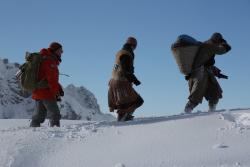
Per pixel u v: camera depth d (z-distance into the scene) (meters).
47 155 6.44
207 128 6.91
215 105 9.84
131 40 9.21
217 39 9.75
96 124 8.30
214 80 9.77
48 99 9.02
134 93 9.04
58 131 7.55
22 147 6.66
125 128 7.45
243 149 5.88
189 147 6.19
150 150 6.23
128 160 5.98
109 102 9.20
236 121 7.28
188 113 8.95
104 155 6.27
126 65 8.94
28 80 8.95
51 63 9.00
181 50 9.58
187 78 9.76
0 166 6.13
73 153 6.45
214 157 5.72
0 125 11.83
